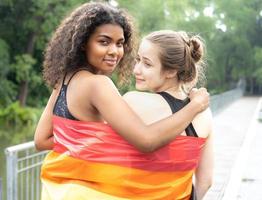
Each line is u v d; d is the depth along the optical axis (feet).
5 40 111.45
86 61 6.52
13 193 14.64
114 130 6.03
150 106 6.29
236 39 207.51
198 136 6.43
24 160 15.64
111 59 6.47
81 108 6.23
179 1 131.54
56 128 6.42
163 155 6.11
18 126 87.10
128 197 6.04
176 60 6.40
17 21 109.81
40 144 7.23
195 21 163.63
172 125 6.03
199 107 6.29
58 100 6.46
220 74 205.77
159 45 6.43
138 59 6.75
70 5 99.35
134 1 106.73
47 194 6.23
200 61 6.77
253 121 62.49
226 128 53.57
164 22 114.93
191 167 6.37
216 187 21.35
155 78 6.49
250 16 209.05
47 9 102.83
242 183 24.06
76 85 6.29
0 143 65.00
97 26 6.35
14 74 112.88
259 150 36.27
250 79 217.97
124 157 5.99
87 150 6.04
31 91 114.73
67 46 6.45
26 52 112.27
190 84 6.66
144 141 5.90
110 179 5.99
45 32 104.73
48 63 6.70
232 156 32.53
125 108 6.04
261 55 204.95
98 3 6.62
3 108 98.48
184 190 6.43
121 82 7.32
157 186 6.12
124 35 6.86
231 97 110.01
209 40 180.45
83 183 6.07
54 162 6.26
